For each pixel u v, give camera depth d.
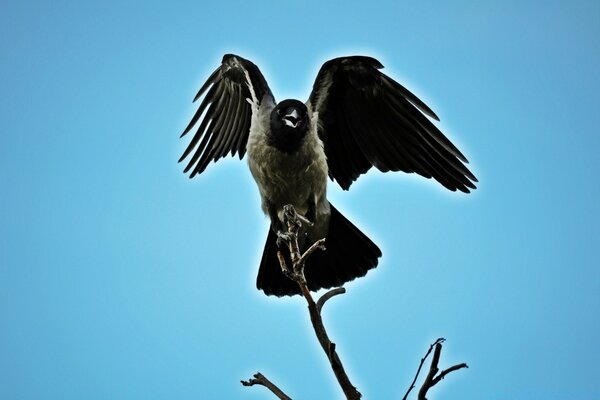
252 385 6.74
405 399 6.04
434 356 5.99
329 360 6.48
